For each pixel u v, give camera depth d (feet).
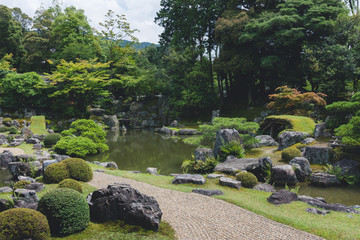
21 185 29.76
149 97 135.33
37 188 28.99
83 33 140.26
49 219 18.63
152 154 63.77
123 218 20.93
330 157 43.01
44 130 82.02
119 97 137.69
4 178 41.45
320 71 86.99
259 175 40.06
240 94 122.62
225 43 107.86
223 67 105.60
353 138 38.78
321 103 69.51
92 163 49.24
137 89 129.49
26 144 66.64
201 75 114.62
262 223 21.65
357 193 34.60
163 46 143.13
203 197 27.99
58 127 98.63
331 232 19.67
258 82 124.57
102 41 136.26
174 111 119.24
